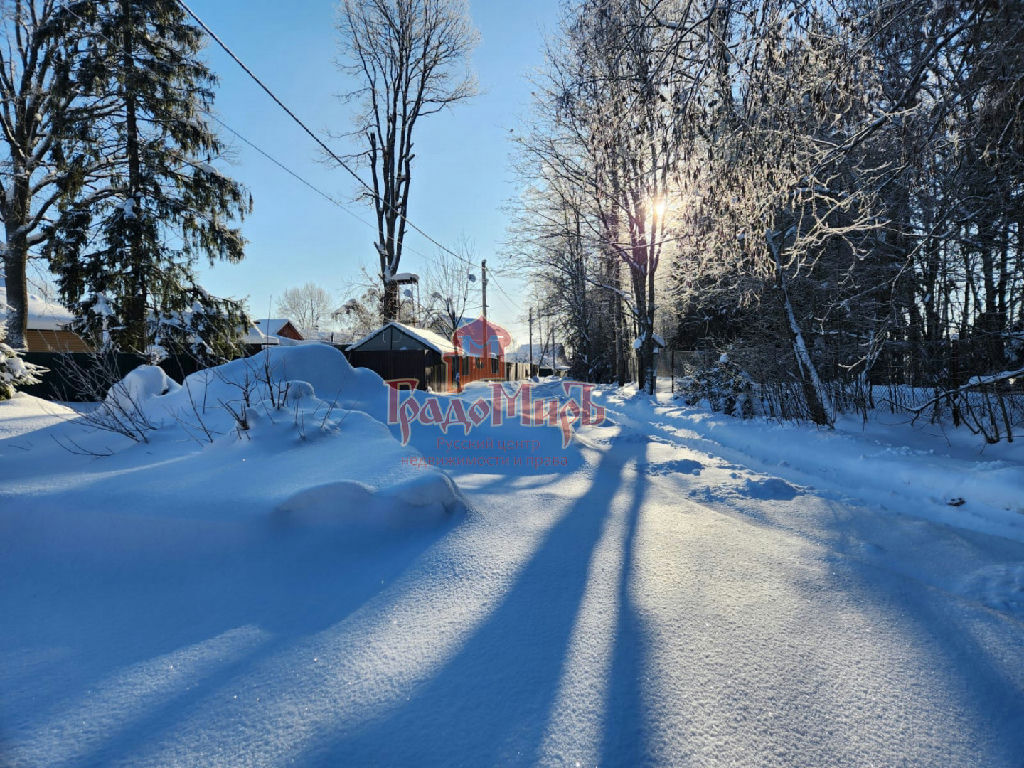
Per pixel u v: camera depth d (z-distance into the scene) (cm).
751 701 173
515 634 212
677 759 147
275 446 390
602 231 1856
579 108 631
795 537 351
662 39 570
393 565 269
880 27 420
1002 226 621
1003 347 677
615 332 2531
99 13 1515
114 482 317
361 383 651
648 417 1193
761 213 568
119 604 230
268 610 229
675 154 562
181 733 155
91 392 529
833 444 661
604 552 304
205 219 1686
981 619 233
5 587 240
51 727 157
